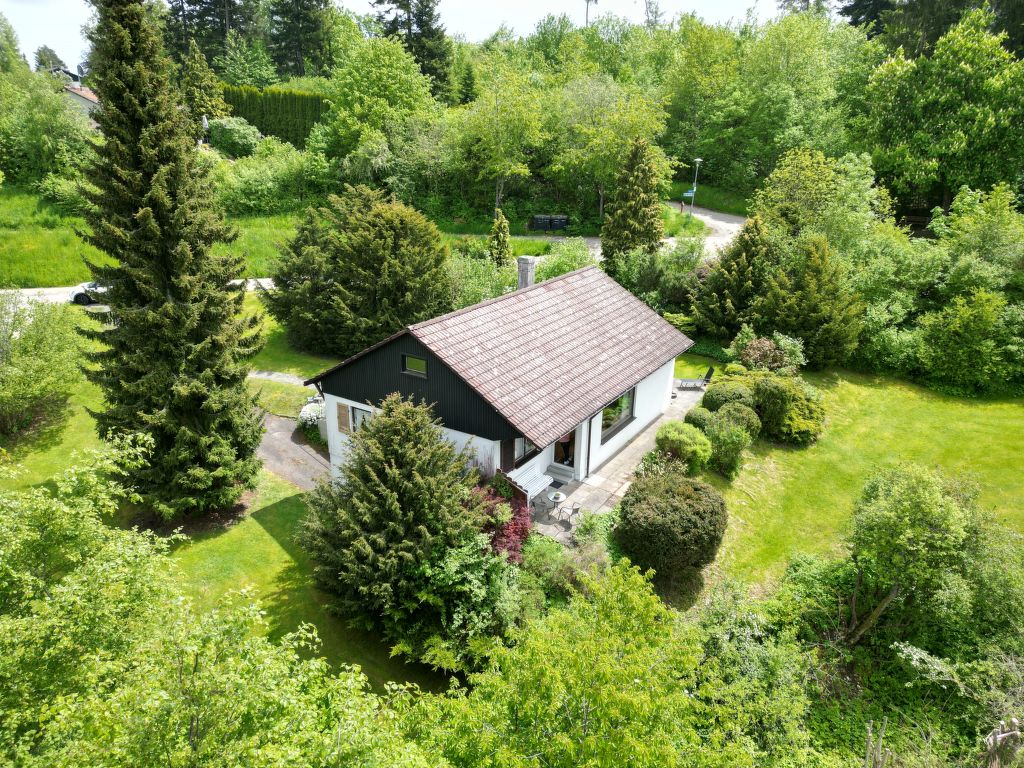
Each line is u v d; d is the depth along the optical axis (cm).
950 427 2359
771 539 1733
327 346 2995
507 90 5062
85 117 5200
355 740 652
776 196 3256
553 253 3603
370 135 5194
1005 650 1273
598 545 1488
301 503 1942
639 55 7419
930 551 1278
